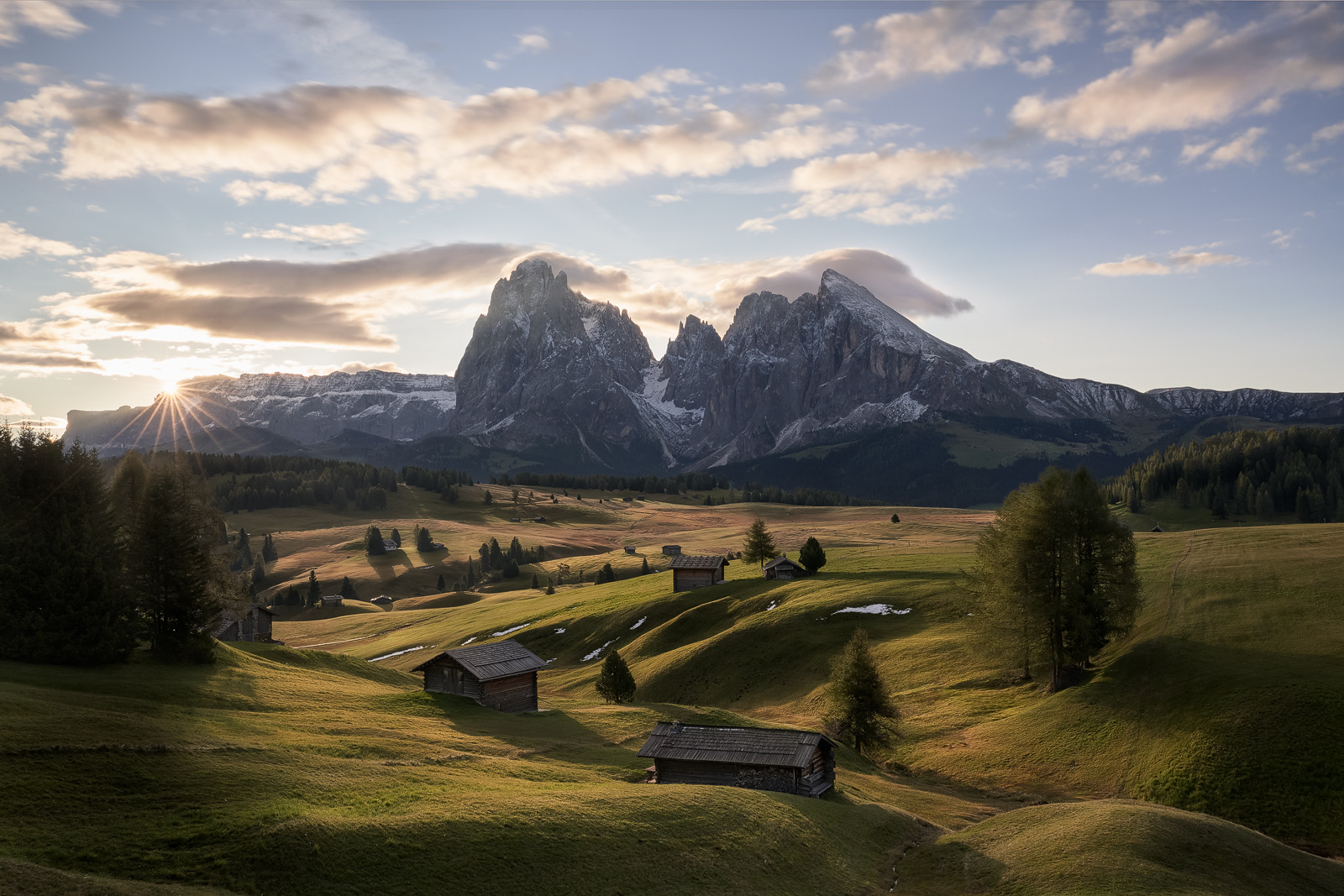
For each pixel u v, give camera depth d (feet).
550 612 421.18
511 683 213.87
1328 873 117.70
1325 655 176.86
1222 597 225.76
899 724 212.84
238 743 124.06
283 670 219.61
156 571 197.77
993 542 237.66
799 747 144.66
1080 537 211.82
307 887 84.53
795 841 114.73
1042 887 105.40
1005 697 216.54
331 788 110.32
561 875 94.43
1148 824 121.39
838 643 278.87
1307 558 250.37
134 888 78.48
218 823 93.76
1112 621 206.69
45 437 213.46
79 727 116.37
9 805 91.25
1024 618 215.31
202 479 238.07
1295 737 151.33
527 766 143.02
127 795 99.04
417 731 162.91
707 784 143.43
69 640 172.76
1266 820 138.21
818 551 390.63
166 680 170.30
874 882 112.16
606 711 215.10
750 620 313.94
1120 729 175.11
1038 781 168.14
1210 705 168.86
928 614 285.43
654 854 102.37
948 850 125.80
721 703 263.90
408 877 89.04
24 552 177.47
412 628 476.13
